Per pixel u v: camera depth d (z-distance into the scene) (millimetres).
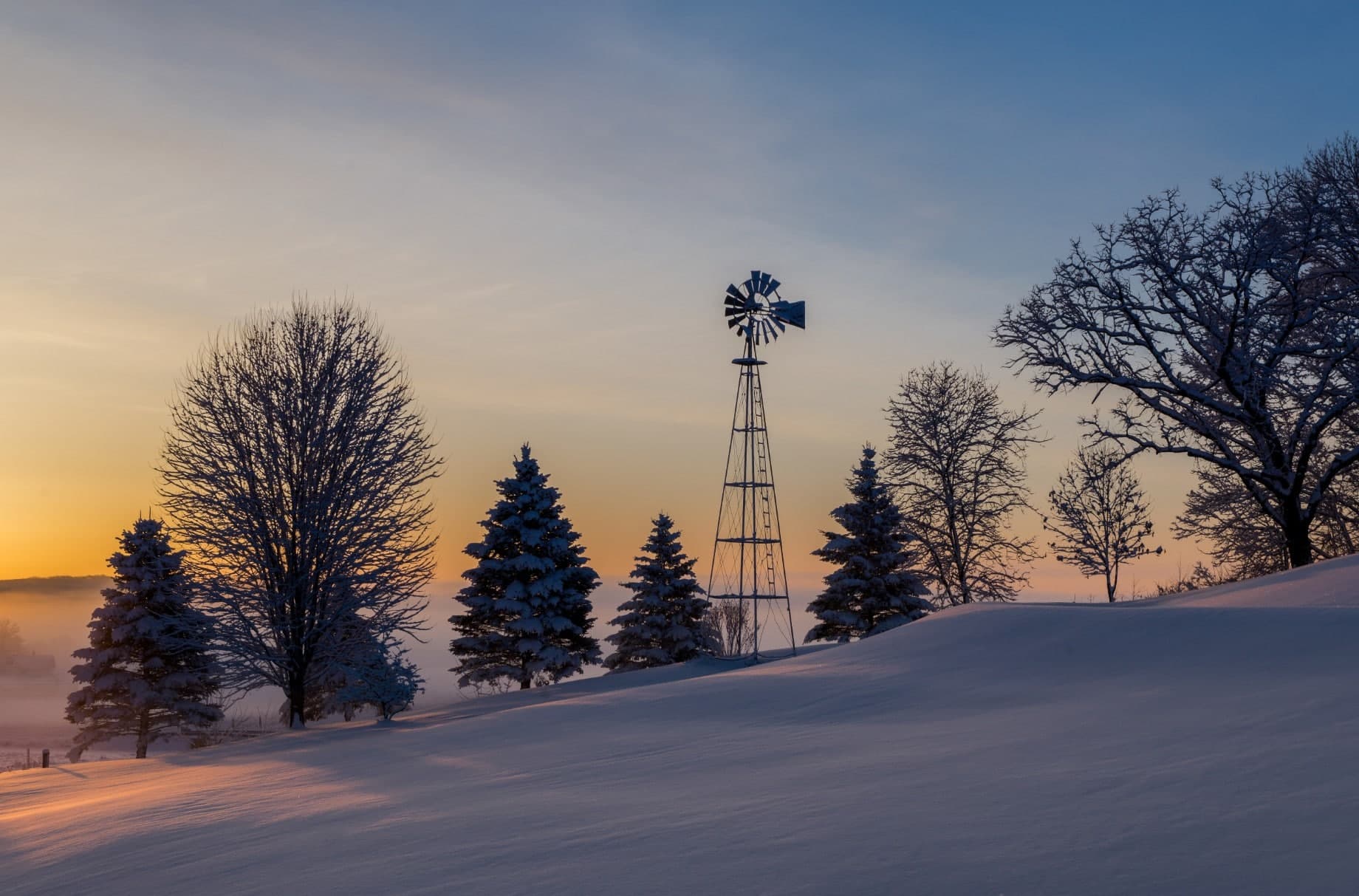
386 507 39281
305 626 37719
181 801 15836
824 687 20609
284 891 8352
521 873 7723
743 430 39219
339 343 40000
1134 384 38156
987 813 7879
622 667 55094
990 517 50219
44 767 28828
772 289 39781
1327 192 35469
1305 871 5723
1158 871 5977
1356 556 28703
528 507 51969
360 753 21062
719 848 7699
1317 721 10414
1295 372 36906
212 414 38469
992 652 21375
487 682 50094
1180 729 11109
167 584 44781
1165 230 37750
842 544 50844
